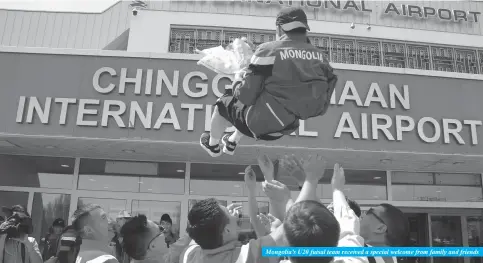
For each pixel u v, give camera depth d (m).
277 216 2.16
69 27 10.80
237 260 2.02
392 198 8.83
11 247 4.45
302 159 2.07
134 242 3.10
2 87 6.77
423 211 8.95
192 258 2.47
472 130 7.20
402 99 7.16
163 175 8.52
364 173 8.91
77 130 6.67
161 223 6.76
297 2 10.66
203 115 6.82
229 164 8.66
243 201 8.47
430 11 11.12
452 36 10.53
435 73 7.38
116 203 8.32
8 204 8.07
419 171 9.02
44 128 6.66
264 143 6.83
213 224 2.14
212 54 2.35
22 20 10.76
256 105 2.01
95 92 6.82
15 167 8.25
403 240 2.51
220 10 10.48
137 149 7.47
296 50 1.95
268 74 1.91
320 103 1.98
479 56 10.55
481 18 11.25
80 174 8.40
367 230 2.54
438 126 7.15
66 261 4.02
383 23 10.84
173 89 6.87
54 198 8.26
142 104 6.80
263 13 10.55
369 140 6.97
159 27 9.77
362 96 7.14
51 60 6.92
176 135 6.74
